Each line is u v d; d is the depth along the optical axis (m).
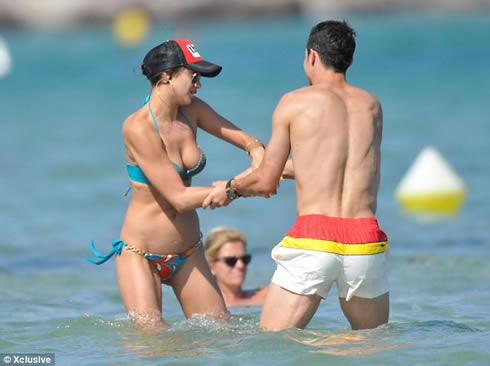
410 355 14.32
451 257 27.56
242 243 23.62
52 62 151.25
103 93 106.88
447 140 57.75
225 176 47.31
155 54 16.92
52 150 60.47
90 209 40.88
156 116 17.08
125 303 17.47
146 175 17.08
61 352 15.83
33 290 24.30
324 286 15.28
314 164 15.35
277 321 15.52
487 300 20.83
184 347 15.61
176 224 17.59
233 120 73.00
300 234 15.15
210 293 18.03
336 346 14.88
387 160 51.44
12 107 94.69
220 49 164.38
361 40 169.00
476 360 14.02
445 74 106.38
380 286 15.62
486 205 38.44
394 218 37.25
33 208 41.09
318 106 15.46
